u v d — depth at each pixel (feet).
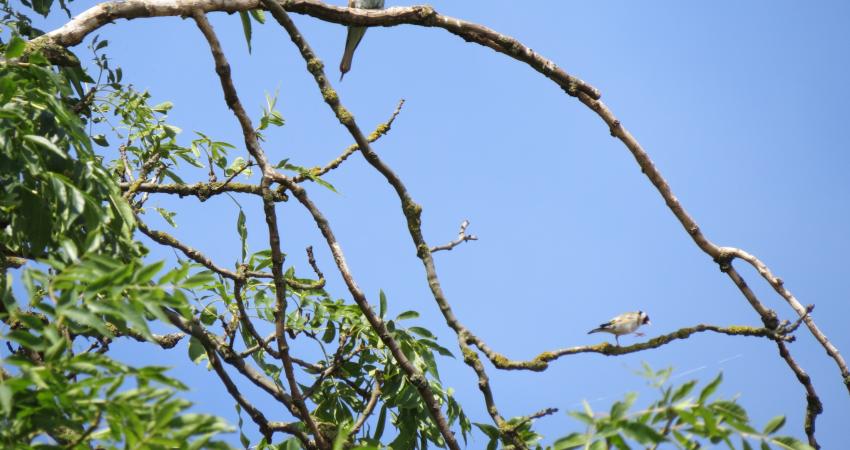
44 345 41.68
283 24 76.84
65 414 43.73
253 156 73.05
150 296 43.70
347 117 74.64
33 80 57.72
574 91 81.66
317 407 78.13
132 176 80.28
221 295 74.02
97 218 53.57
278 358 71.46
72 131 55.11
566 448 43.78
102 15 73.61
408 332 75.36
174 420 41.22
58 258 54.19
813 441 71.36
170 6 75.41
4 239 56.29
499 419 63.36
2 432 41.14
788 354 70.49
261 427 71.36
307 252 73.46
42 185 53.93
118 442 41.81
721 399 44.50
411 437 74.84
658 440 42.32
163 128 82.28
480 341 67.51
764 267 73.56
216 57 73.72
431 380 76.33
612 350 63.26
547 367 64.23
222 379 70.13
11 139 52.70
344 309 76.59
